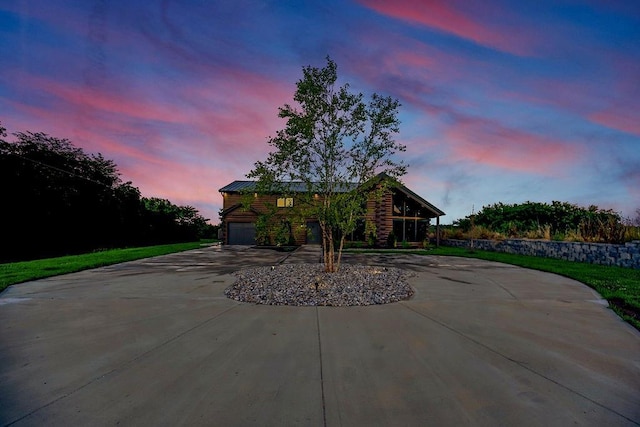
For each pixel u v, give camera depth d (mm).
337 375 3168
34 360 3533
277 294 6762
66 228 23031
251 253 17750
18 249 19766
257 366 3381
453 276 9562
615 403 2656
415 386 2947
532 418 2430
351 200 8930
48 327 4719
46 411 2514
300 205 9156
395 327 4738
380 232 23484
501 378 3113
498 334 4438
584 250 13039
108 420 2393
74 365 3402
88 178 25000
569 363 3473
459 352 3779
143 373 3213
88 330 4594
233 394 2793
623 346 3979
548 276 9547
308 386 2943
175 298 6629
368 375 3172
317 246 23828
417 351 3805
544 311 5656
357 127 8883
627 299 6234
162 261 13586
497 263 13125
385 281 8227
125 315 5375
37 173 21219
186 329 4641
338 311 5645
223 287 7789
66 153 24344
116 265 12117
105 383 2994
